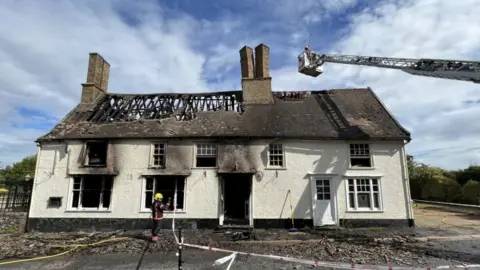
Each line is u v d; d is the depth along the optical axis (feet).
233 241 39.45
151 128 55.11
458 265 27.86
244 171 50.14
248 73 63.67
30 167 135.23
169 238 41.70
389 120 55.72
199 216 49.32
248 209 51.26
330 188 50.37
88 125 56.44
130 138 51.98
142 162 51.47
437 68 40.19
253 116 57.67
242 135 51.39
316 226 48.42
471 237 39.99
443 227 48.01
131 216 49.49
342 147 51.67
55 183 51.03
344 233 43.70
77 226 49.32
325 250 34.17
